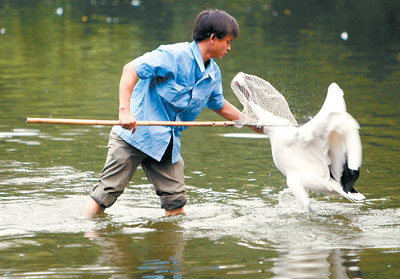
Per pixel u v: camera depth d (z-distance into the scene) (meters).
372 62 25.98
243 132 16.41
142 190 12.08
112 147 10.31
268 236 9.30
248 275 7.73
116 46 30.14
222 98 10.84
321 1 48.66
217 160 13.84
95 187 10.51
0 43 30.97
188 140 15.59
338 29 35.81
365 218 10.17
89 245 8.91
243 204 11.02
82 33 34.12
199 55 10.00
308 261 8.21
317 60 26.44
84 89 21.20
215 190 11.84
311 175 10.17
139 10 44.69
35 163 13.55
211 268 7.98
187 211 10.66
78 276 7.71
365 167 12.95
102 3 48.53
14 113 17.80
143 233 9.48
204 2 49.06
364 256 8.40
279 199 11.29
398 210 10.55
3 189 11.85
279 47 30.02
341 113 9.41
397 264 8.07
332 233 9.41
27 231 9.57
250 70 23.95
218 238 9.22
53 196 11.52
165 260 8.27
